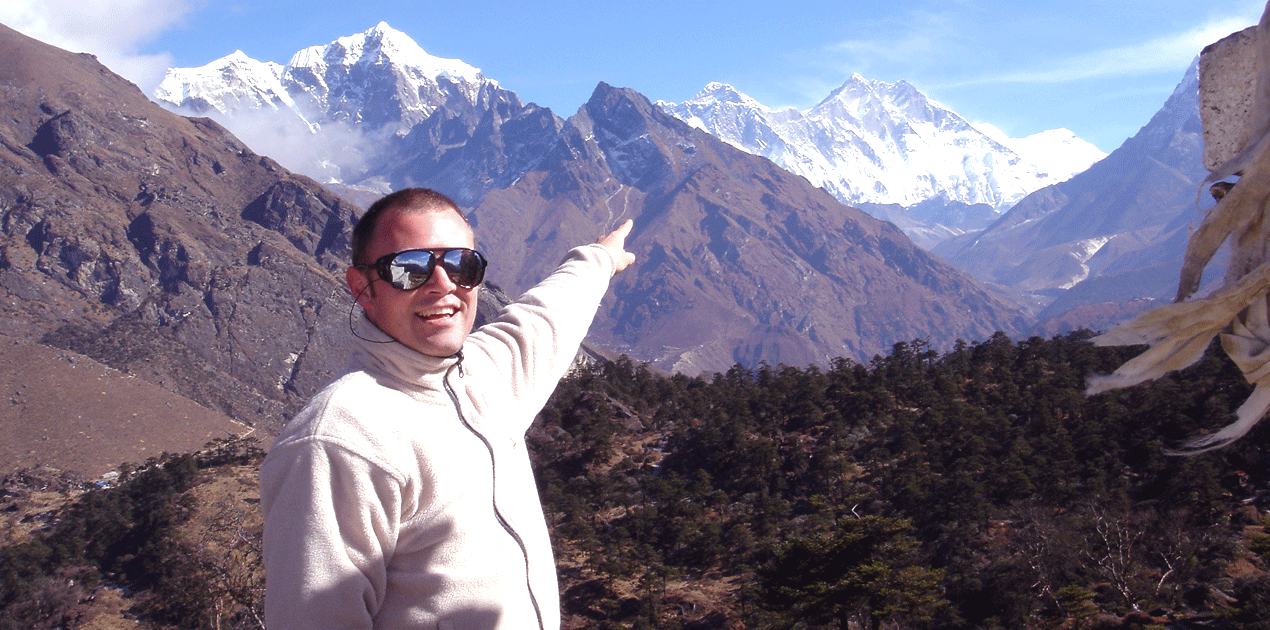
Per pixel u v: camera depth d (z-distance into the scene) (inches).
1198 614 1774.1
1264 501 2397.9
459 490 105.0
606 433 3981.3
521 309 138.6
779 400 4266.7
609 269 158.1
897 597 1421.0
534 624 111.0
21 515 4148.6
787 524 2760.8
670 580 2518.5
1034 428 3346.5
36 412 6279.5
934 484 2785.4
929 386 4232.3
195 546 2635.3
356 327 110.5
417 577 101.7
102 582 2834.6
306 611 93.7
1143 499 2534.5
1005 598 2006.6
